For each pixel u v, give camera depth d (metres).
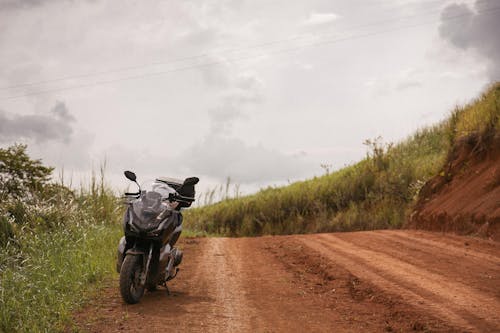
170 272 7.65
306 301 7.34
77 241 9.99
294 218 24.64
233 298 7.48
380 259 10.12
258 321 6.28
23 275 7.30
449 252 10.47
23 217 11.57
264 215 25.41
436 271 8.73
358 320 6.36
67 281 7.78
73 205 13.05
